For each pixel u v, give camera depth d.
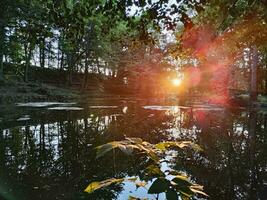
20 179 5.62
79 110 19.94
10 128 11.97
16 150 8.12
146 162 6.42
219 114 19.12
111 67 47.78
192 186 1.59
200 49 5.86
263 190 5.07
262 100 27.41
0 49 13.05
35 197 4.70
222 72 40.72
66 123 13.67
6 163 6.76
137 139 1.71
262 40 6.91
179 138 10.01
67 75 45.78
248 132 11.85
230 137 10.59
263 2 3.96
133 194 4.70
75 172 6.02
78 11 4.11
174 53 6.58
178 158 6.97
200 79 44.47
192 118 16.36
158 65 48.06
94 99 33.31
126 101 31.16
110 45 41.56
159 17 3.96
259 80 41.75
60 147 8.52
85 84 41.62
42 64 45.28
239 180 5.60
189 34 5.73
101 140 9.61
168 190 1.50
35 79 42.06
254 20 5.68
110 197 4.59
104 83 49.44
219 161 6.92
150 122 14.32
